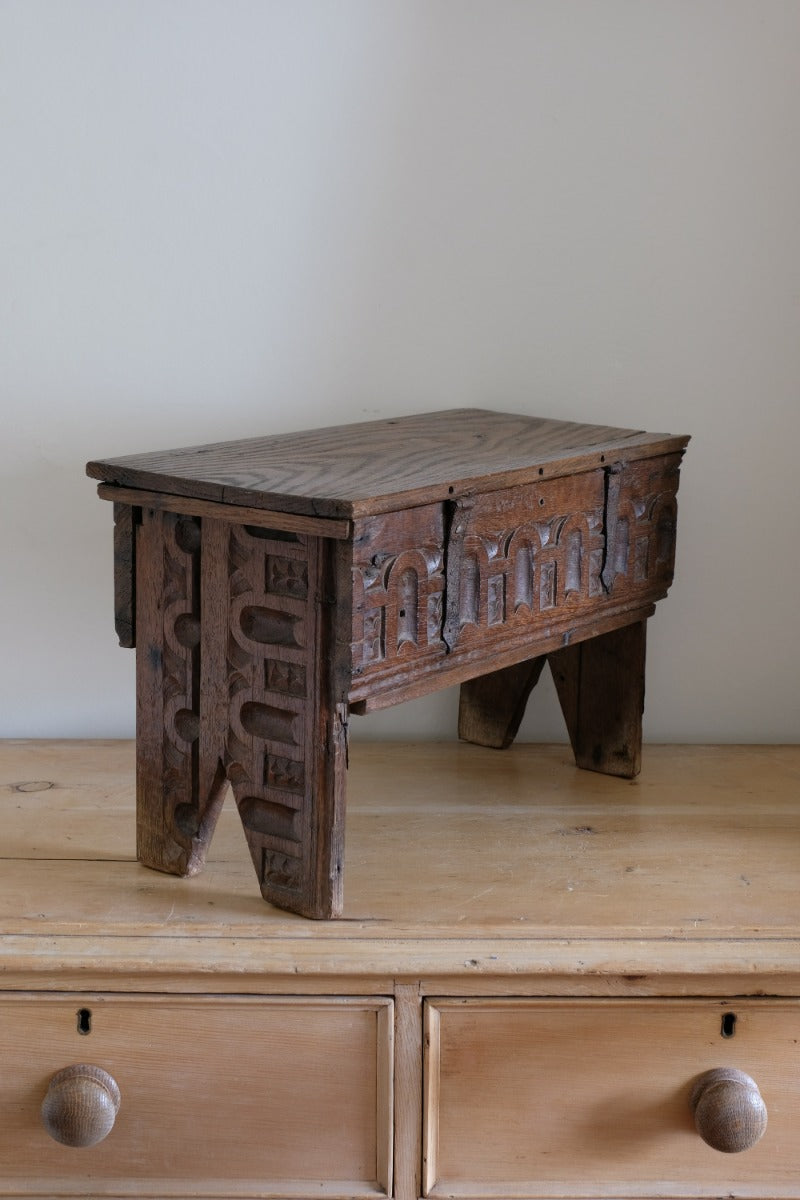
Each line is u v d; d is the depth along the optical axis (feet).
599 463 4.34
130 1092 3.88
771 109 5.11
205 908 3.97
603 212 5.19
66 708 5.47
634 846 4.50
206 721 3.99
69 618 5.39
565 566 4.32
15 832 4.51
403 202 5.15
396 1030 3.84
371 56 5.05
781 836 4.60
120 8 4.96
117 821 4.62
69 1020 3.83
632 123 5.13
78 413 5.24
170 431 5.27
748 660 5.51
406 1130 3.90
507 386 5.31
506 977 3.82
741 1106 3.78
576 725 5.19
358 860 4.34
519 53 5.07
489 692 5.38
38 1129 3.90
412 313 5.24
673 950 3.84
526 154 5.14
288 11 5.00
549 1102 3.92
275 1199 3.92
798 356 5.28
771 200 5.17
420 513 3.74
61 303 5.15
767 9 5.06
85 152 5.05
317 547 3.60
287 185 5.11
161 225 5.12
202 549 3.86
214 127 5.06
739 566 5.44
